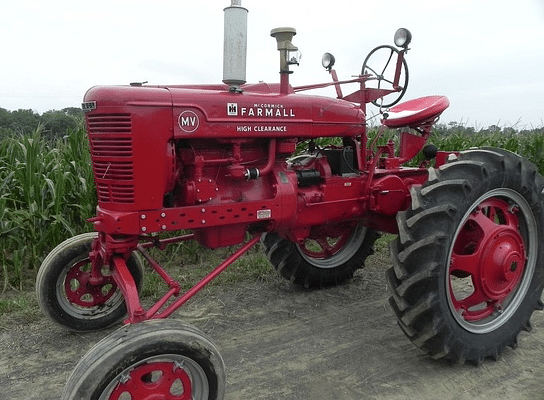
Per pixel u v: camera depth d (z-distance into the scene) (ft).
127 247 9.00
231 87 9.35
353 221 13.30
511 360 10.58
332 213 11.35
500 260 10.46
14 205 16.15
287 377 9.83
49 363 10.39
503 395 9.22
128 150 8.33
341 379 9.78
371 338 11.57
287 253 13.84
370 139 19.74
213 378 7.64
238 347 11.10
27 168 15.53
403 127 13.21
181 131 8.64
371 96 12.41
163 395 7.47
